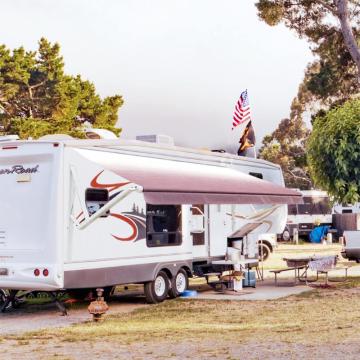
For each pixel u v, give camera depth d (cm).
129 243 1424
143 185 1253
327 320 1194
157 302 1503
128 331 1122
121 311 1388
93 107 5166
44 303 1523
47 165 1295
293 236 4038
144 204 1473
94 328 1166
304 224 4091
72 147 1311
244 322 1197
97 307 1241
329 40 3173
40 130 4509
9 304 1469
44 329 1173
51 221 1271
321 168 1962
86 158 1317
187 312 1347
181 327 1152
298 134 6856
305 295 1582
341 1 2872
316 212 4106
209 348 936
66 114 4941
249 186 1631
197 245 1686
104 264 1358
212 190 1434
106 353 928
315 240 4044
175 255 1564
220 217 1783
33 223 1294
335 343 942
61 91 4906
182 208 1597
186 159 1661
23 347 1002
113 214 1383
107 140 1388
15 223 1312
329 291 1655
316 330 1073
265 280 1964
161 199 1268
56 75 5019
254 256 1980
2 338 1085
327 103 3806
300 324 1152
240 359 852
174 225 1570
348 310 1323
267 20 3044
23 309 1444
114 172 1288
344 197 1930
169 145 1593
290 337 1005
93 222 1335
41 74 5003
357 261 2477
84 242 1314
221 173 1681
